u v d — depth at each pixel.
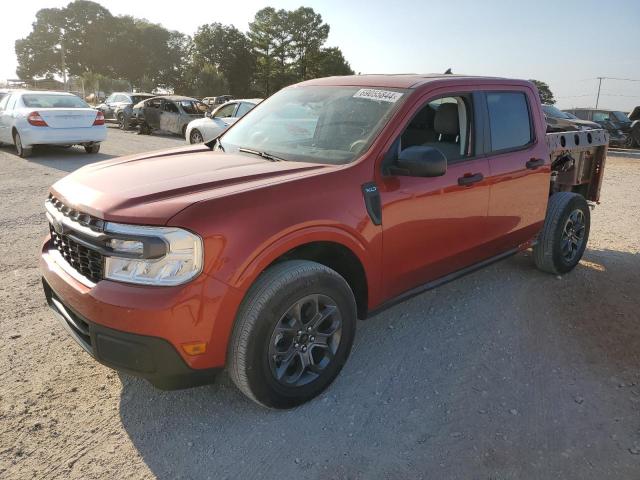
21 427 2.75
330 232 2.85
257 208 2.61
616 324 4.06
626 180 11.95
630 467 2.53
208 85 82.75
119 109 23.16
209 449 2.63
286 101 4.08
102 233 2.50
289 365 2.87
